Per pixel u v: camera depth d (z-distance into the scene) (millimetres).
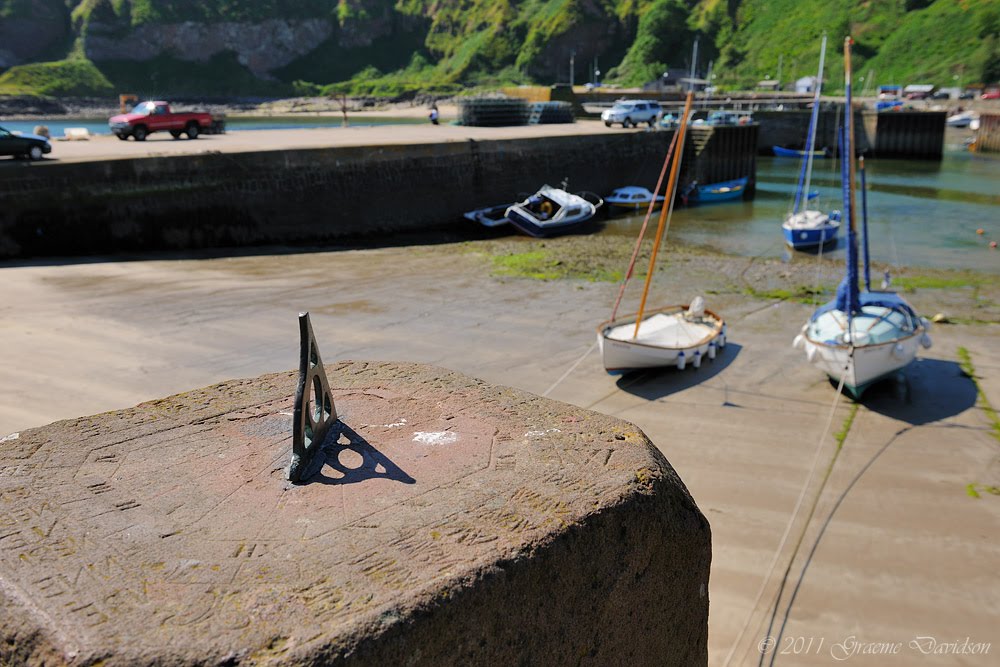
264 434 3133
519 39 120062
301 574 2182
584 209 26625
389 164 25172
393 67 132750
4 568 2213
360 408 3389
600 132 33062
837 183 38562
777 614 6770
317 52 132625
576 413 3359
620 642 2699
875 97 76562
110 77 116625
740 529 8109
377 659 1959
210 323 13836
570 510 2535
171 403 3463
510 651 2301
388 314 15234
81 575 2186
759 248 23969
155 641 1920
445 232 26312
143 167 20328
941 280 19375
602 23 115625
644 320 14445
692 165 35250
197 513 2512
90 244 19766
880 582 7195
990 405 11375
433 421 3250
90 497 2619
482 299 16625
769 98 77938
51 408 9875
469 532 2393
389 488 2670
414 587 2125
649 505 2734
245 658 1872
